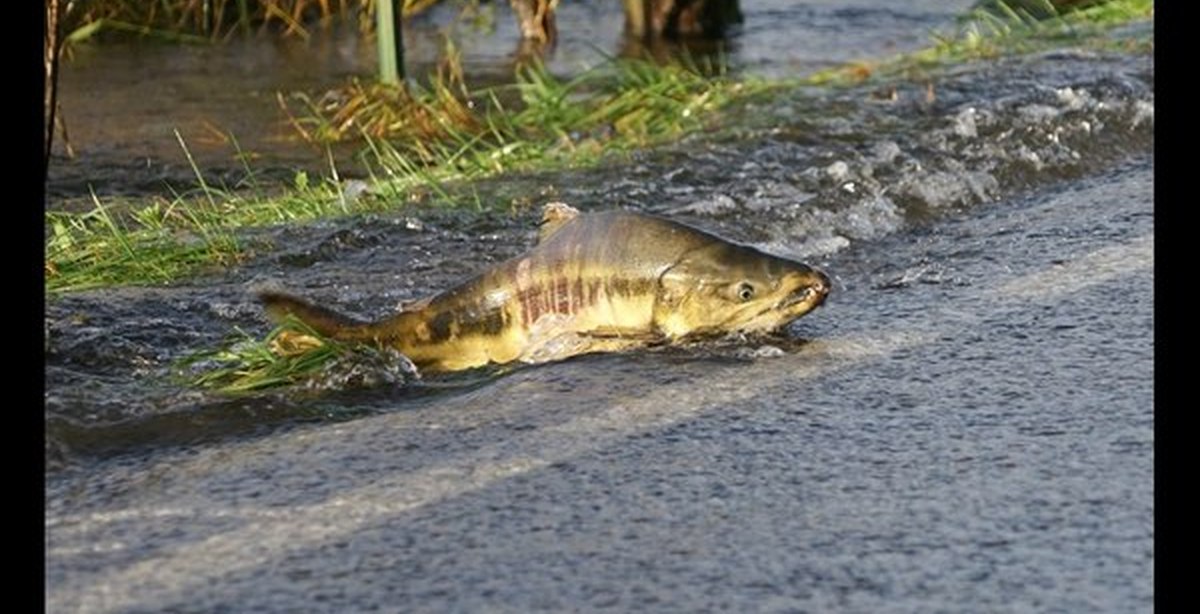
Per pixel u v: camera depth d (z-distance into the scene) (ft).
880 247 50.14
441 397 38.32
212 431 36.06
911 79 69.00
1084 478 32.86
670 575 29.22
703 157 58.59
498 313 40.27
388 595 28.60
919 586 28.81
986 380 38.32
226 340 41.81
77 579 29.19
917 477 33.06
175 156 65.10
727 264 40.11
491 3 91.91
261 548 30.37
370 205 54.65
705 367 39.17
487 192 55.52
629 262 40.22
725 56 82.48
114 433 35.65
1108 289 44.68
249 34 87.66
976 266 47.39
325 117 70.44
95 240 49.80
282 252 49.19
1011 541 30.35
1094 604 28.19
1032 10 88.33
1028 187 56.59
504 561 29.78
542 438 35.19
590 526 31.12
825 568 29.43
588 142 62.44
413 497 32.42
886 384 38.09
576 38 87.40
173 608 28.17
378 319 41.65
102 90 76.07
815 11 92.22
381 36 69.26
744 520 31.27
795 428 35.60
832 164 56.49
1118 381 38.09
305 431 35.96
